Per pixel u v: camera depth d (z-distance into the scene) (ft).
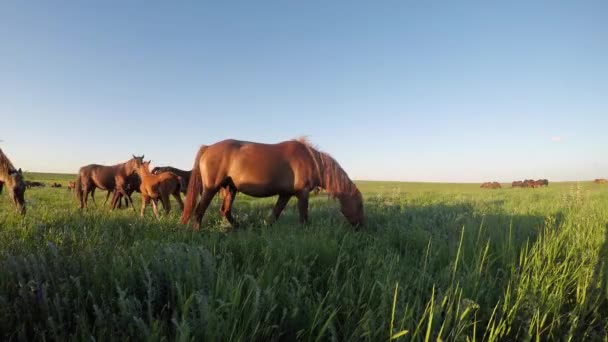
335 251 11.19
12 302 6.70
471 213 22.31
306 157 20.38
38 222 17.15
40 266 7.69
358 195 19.85
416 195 57.41
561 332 6.56
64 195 59.41
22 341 5.69
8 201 37.01
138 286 7.63
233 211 27.45
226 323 5.54
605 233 12.85
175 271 8.07
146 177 29.32
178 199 33.47
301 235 13.73
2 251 9.77
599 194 50.42
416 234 14.32
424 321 6.19
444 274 8.50
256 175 20.03
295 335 6.22
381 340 5.74
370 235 15.46
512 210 25.09
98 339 5.35
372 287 7.73
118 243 12.57
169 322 6.34
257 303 5.92
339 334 6.26
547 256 10.43
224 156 20.38
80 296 6.74
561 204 26.45
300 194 20.40
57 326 5.75
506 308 6.81
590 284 7.89
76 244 11.45
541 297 7.41
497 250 11.53
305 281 8.18
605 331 6.61
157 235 14.57
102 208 33.12
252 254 10.26
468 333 6.31
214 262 8.41
